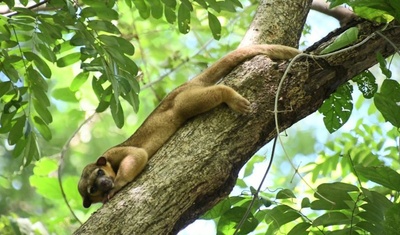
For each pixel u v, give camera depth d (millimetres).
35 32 11055
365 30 10578
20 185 19531
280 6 12336
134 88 11133
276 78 10359
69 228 16469
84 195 11977
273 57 11109
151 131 11680
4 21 10984
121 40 11430
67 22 10906
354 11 10508
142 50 17953
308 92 10234
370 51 10508
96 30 11305
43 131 11961
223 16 17938
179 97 11430
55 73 19156
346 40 10164
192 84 11570
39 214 18875
